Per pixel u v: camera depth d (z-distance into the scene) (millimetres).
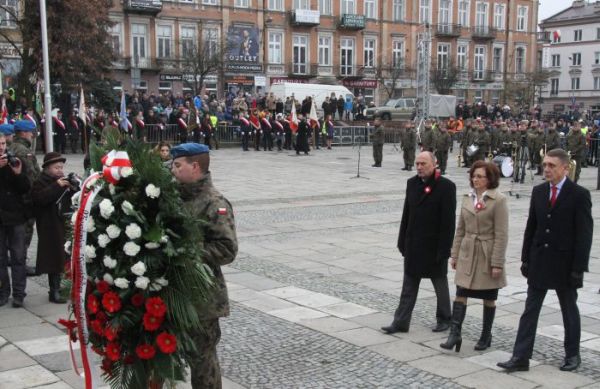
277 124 32188
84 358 3830
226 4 47906
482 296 6102
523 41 65312
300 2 51688
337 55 54094
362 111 43094
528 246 5805
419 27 57844
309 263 10000
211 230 4043
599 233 13125
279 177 21719
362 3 54906
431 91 57188
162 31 45906
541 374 5648
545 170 5625
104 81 33219
